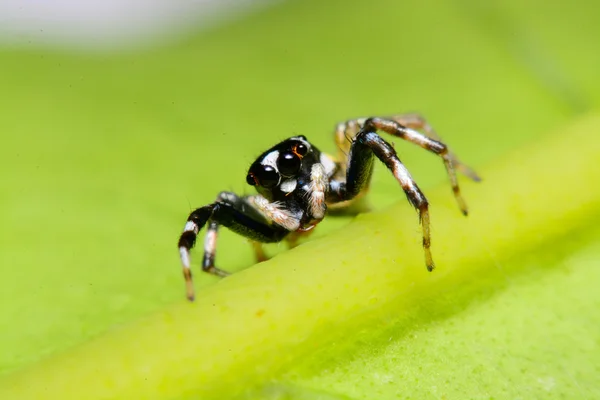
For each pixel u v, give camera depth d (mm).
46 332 56
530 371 53
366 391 52
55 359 52
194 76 76
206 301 53
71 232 61
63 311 56
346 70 74
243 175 64
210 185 64
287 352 53
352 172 59
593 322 54
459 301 54
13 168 66
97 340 53
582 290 55
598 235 56
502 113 67
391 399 52
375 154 58
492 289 55
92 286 58
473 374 53
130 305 56
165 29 89
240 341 53
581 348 53
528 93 68
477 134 66
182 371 53
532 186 56
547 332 54
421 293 55
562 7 74
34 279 58
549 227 56
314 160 59
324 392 53
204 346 53
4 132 69
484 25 74
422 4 79
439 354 53
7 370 54
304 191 59
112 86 76
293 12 89
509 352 53
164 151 67
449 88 70
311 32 82
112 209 62
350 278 54
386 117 62
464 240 55
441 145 57
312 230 59
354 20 81
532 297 55
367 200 60
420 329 54
